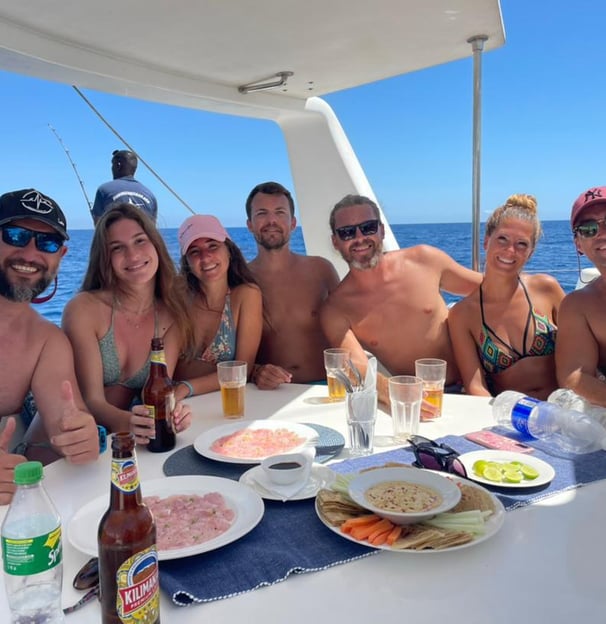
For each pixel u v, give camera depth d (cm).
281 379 213
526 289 230
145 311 207
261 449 146
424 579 90
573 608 82
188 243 225
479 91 290
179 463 142
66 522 112
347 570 92
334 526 103
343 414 181
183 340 220
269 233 273
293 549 98
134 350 204
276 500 117
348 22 256
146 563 71
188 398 207
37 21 236
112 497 71
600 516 109
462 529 99
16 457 127
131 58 288
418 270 264
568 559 94
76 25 241
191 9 232
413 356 262
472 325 234
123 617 70
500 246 220
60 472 138
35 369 170
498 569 92
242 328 239
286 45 281
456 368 262
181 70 312
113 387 207
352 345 251
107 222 198
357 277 262
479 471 128
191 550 94
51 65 261
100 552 71
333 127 414
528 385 229
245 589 87
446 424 168
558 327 207
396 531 99
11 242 163
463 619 80
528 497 117
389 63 316
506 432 159
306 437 155
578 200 204
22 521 76
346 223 250
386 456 143
